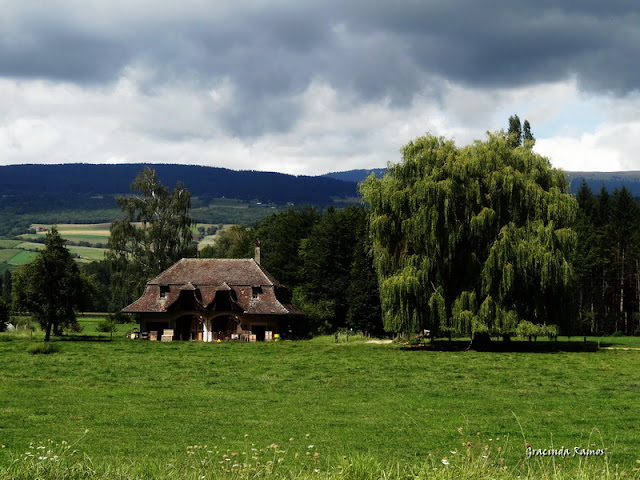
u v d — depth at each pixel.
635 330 99.94
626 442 23.89
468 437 24.56
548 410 30.09
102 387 36.31
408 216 62.38
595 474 17.20
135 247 96.56
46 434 24.59
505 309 60.44
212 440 23.91
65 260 72.31
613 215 106.06
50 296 71.12
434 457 21.34
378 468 16.94
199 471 17.73
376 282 88.31
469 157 62.41
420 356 55.34
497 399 32.94
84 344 67.25
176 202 98.56
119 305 147.62
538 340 80.62
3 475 16.02
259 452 21.95
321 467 19.50
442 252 60.66
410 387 36.84
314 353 58.78
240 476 17.00
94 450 22.22
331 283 98.75
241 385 37.41
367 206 65.38
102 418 27.66
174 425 26.36
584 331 98.56
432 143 64.00
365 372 43.62
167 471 17.52
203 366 46.88
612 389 36.22
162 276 87.06
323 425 26.55
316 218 122.06
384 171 64.81
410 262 61.19
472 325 59.03
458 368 46.06
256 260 92.56
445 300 62.09
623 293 104.75
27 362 48.12
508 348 64.75
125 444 23.09
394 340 74.31
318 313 92.19
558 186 63.69
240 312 83.81
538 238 60.03
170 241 97.00
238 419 27.66
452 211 60.12
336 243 99.38
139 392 34.53
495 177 61.06
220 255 146.88
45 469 16.50
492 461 19.19
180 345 67.69
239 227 153.00
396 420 27.59
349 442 23.70
